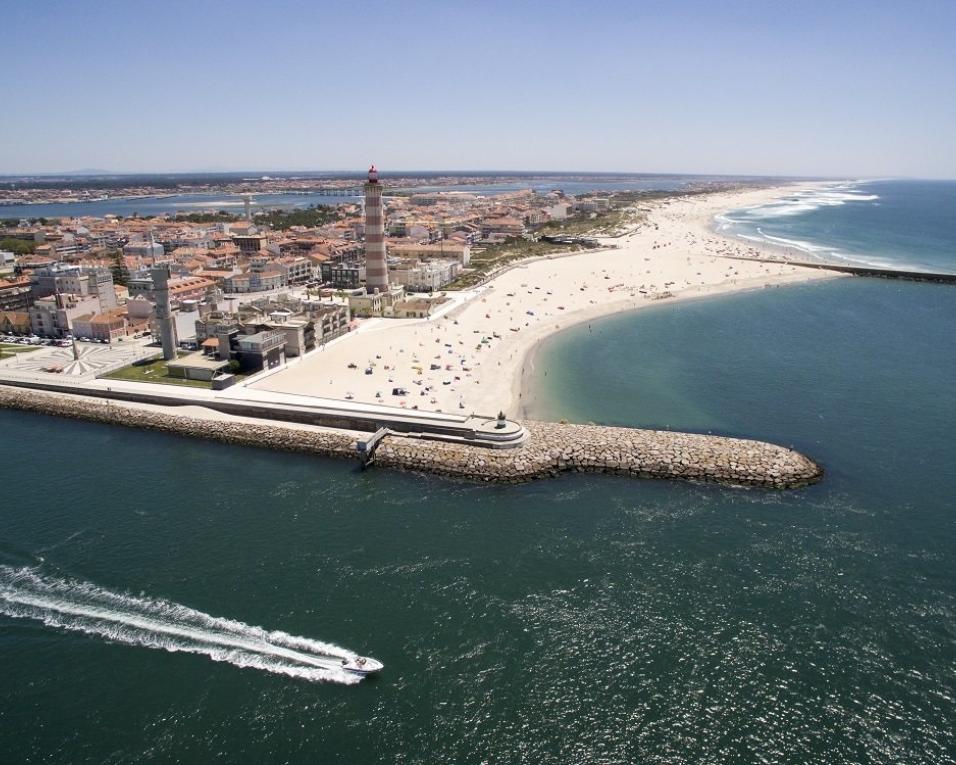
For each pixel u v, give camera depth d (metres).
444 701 71.06
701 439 128.25
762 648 78.06
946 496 110.81
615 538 99.94
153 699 70.94
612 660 76.62
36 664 75.62
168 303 174.50
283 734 67.06
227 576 91.19
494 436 127.19
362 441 125.56
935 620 81.81
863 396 156.25
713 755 65.31
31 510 109.00
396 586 88.94
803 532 100.75
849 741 66.44
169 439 140.12
